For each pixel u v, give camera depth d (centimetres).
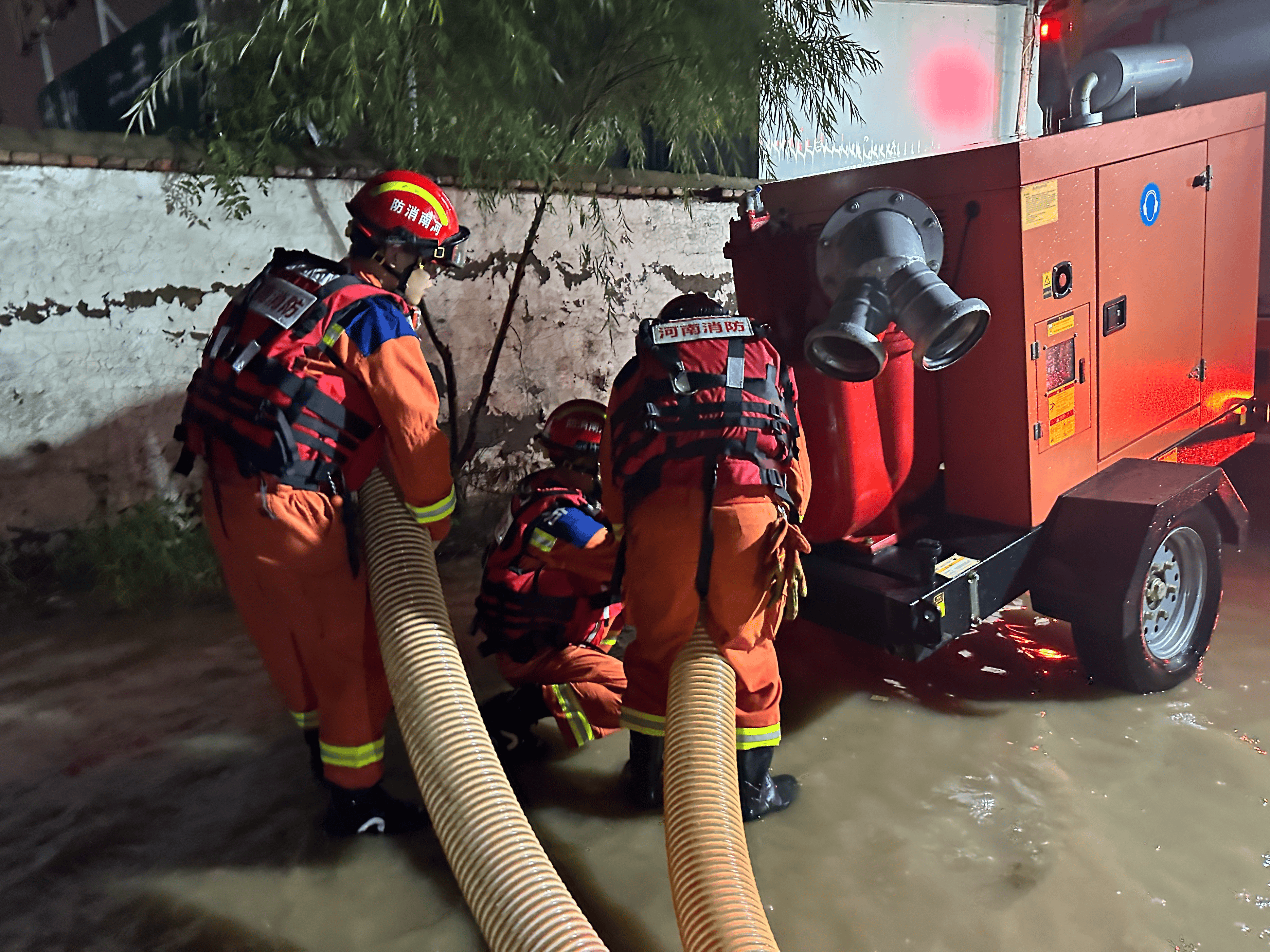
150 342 432
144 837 250
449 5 406
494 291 515
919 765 276
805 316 295
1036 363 289
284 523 215
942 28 684
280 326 214
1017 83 722
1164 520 289
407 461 221
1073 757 276
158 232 426
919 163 293
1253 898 216
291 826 254
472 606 403
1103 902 216
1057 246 289
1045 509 304
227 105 437
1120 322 322
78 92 666
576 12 431
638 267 576
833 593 283
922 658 269
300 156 452
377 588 231
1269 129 405
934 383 310
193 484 450
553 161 470
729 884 192
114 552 416
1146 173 323
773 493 232
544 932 188
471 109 435
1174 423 361
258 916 220
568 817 259
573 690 277
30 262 400
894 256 262
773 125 642
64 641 371
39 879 233
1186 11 411
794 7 463
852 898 221
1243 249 384
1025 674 329
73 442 421
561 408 285
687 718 220
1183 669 312
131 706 320
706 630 231
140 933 215
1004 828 245
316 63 421
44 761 287
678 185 581
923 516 324
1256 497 477
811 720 305
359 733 238
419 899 226
